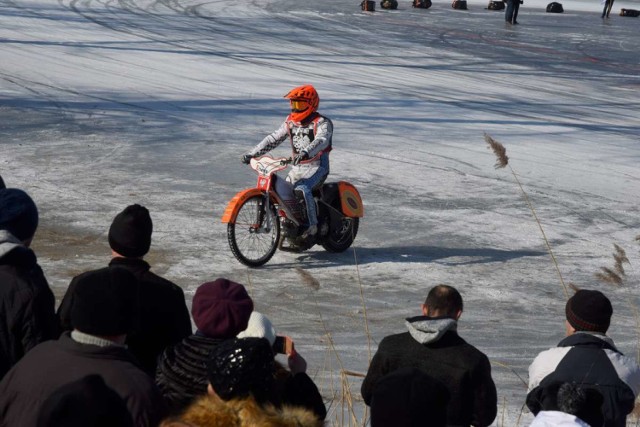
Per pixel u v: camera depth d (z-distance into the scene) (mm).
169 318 7898
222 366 5367
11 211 7984
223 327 6719
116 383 5789
